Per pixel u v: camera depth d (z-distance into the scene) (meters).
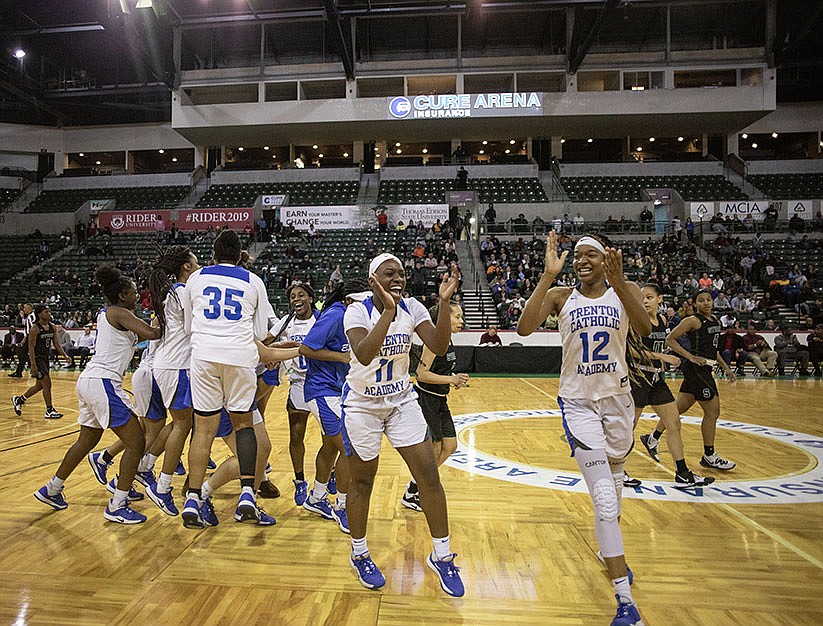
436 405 3.65
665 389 4.29
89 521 3.37
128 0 19.39
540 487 4.13
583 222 21.95
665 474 4.54
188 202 26.12
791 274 17.80
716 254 20.09
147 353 3.98
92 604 2.33
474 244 21.23
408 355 2.60
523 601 2.39
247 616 2.24
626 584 2.20
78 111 28.56
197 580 2.57
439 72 24.66
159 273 3.56
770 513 3.56
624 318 2.56
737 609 2.33
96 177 28.11
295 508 3.68
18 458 5.04
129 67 27.83
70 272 20.48
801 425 6.94
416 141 27.58
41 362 7.37
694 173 25.88
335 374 3.35
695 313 4.86
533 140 27.34
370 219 22.20
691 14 23.73
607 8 18.36
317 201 25.06
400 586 2.53
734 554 2.90
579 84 26.27
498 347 14.33
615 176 26.08
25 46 25.38
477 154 29.64
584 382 2.57
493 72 24.55
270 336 4.10
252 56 27.09
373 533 3.20
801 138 28.08
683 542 3.06
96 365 3.35
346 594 2.45
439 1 21.05
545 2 19.95
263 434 3.44
